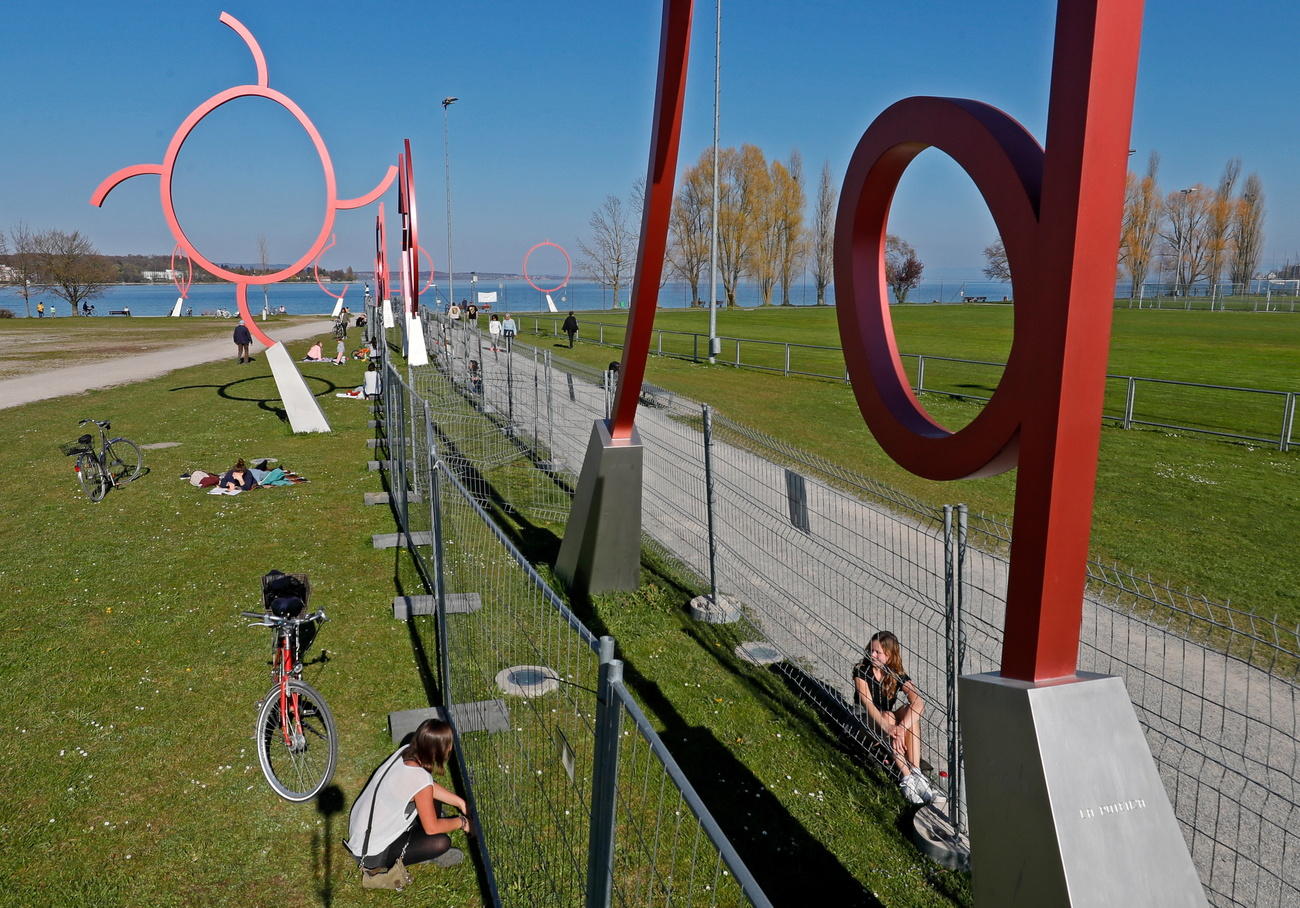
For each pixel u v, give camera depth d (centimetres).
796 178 8550
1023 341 289
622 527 831
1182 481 1334
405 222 2983
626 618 789
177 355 3641
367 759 568
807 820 505
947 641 476
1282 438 1579
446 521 782
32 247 8175
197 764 561
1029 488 286
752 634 755
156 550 1001
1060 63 266
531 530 1103
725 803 519
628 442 814
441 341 2978
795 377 2655
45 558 971
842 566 916
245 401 2248
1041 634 285
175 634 760
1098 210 265
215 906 437
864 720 580
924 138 337
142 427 1852
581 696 596
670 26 581
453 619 597
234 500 1234
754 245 7981
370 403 2197
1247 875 445
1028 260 285
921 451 358
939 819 495
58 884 448
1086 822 270
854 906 438
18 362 3347
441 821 461
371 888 448
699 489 1231
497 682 565
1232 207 9575
